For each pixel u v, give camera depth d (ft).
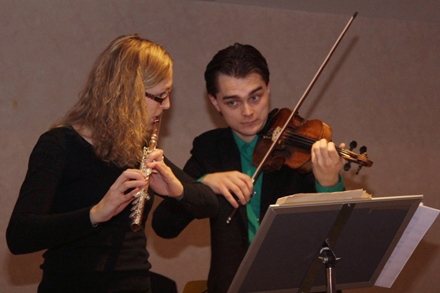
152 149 5.50
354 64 11.99
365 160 6.56
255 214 6.93
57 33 10.27
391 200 4.90
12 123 10.11
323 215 4.81
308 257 5.04
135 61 5.34
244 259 4.81
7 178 10.11
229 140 7.21
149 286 5.24
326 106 11.78
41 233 4.40
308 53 11.68
